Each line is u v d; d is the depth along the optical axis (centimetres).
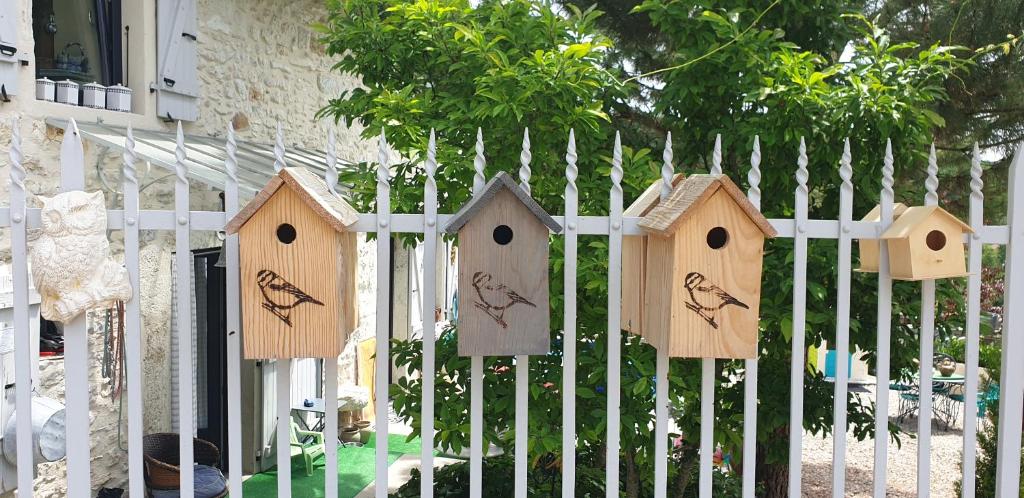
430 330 286
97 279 263
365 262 884
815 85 370
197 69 611
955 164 701
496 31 386
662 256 267
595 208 377
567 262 286
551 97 356
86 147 500
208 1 625
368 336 902
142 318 547
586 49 345
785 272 369
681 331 258
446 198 379
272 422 705
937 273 272
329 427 285
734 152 431
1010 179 295
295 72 762
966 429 299
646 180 369
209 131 630
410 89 372
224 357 668
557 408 369
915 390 982
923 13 648
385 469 287
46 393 468
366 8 422
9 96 445
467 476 534
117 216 276
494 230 264
